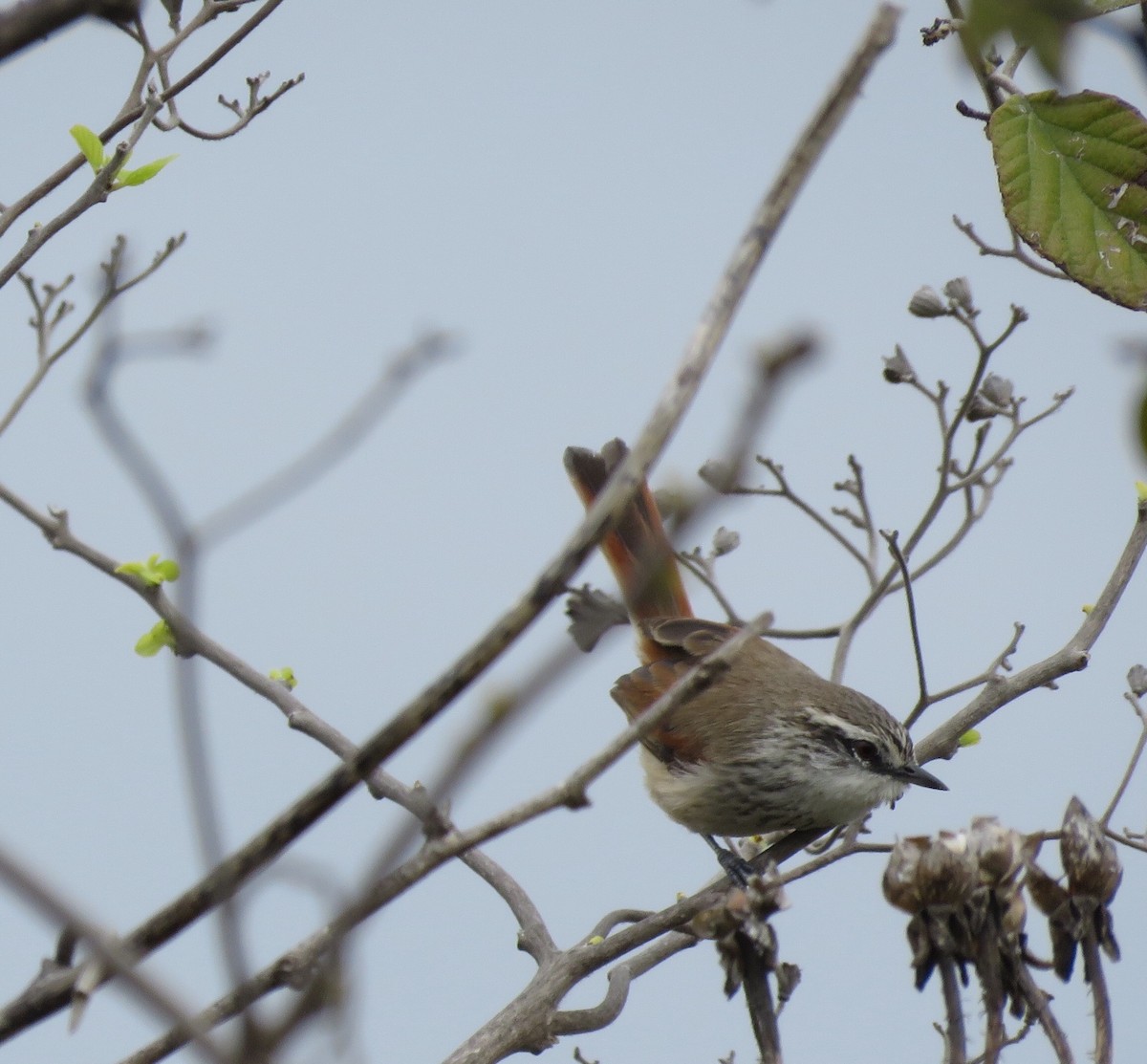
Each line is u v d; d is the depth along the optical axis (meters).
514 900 9.73
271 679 9.12
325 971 3.79
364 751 4.04
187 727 4.01
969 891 5.68
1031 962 5.76
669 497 3.45
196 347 5.94
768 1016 5.64
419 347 4.81
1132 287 7.29
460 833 4.20
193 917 4.14
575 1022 8.30
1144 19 5.02
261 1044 3.72
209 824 3.98
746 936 5.70
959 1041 5.57
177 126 9.40
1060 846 5.92
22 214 8.56
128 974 3.76
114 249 7.79
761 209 4.05
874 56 4.04
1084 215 7.35
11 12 3.65
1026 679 9.90
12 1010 4.54
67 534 7.95
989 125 7.50
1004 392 10.34
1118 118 7.39
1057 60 4.39
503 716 3.46
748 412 3.25
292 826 4.05
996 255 8.97
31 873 3.78
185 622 4.09
